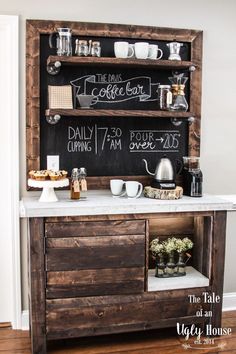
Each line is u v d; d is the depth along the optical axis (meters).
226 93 3.36
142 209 2.75
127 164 3.23
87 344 2.91
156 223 3.25
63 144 3.11
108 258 2.74
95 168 3.18
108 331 2.80
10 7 2.95
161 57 3.13
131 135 3.22
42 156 3.08
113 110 2.93
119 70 3.15
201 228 3.11
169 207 2.80
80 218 2.68
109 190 3.20
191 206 2.83
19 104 3.02
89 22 3.05
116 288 2.78
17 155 3.02
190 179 3.10
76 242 2.69
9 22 2.94
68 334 2.74
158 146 3.27
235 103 3.38
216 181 3.41
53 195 2.86
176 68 3.17
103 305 2.77
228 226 3.45
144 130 3.24
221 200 2.97
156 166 3.16
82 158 3.15
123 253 2.76
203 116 3.33
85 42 2.95
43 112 3.05
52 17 3.01
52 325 2.71
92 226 2.71
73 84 3.08
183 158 3.27
